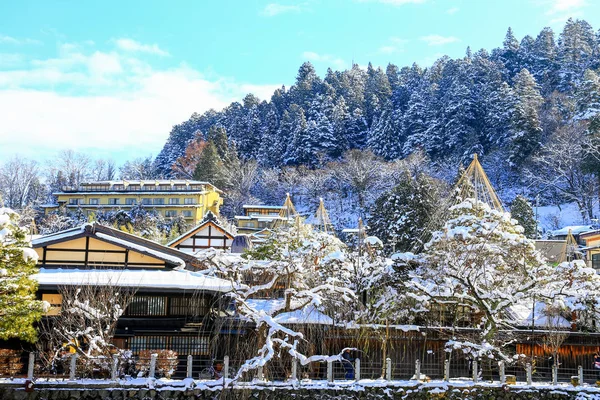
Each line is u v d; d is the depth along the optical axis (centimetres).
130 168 11950
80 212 7700
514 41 13525
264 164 11306
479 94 10744
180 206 8038
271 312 2284
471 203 2823
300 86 13962
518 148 8900
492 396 2423
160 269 3017
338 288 2327
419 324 3100
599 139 7400
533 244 2688
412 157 9231
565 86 11231
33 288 2333
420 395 2370
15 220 2367
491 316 2648
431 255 2772
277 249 3069
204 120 14312
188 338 2798
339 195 9369
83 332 2333
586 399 2427
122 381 2214
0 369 2406
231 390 2180
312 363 2580
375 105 12238
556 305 2730
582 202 8056
